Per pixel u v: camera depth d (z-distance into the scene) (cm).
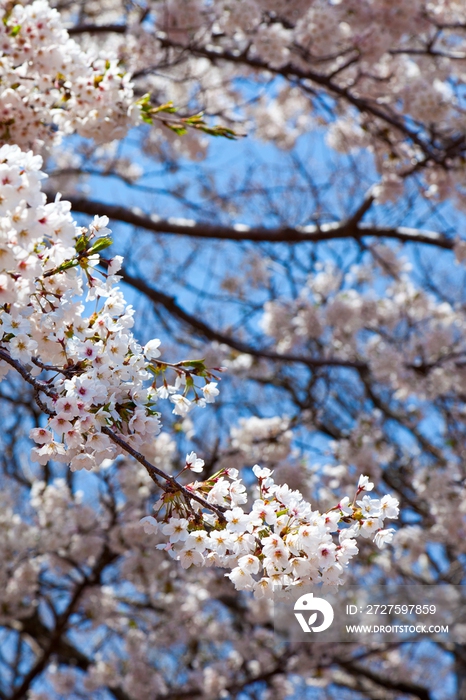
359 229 745
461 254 724
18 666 906
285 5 592
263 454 701
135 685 802
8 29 315
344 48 647
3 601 679
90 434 201
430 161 659
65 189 948
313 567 189
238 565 193
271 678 896
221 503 199
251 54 671
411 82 627
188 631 819
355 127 859
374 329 877
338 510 200
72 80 331
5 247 184
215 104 823
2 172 179
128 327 215
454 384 805
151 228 693
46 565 733
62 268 205
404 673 1038
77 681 841
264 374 895
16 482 927
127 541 667
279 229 733
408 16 608
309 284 923
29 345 198
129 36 560
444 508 693
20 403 884
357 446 711
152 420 206
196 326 713
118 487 675
